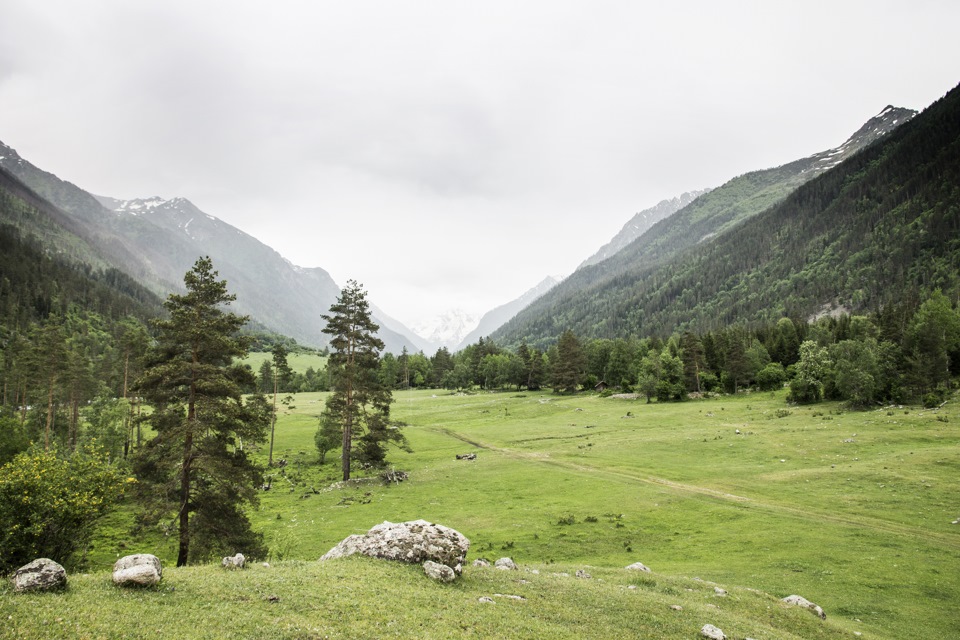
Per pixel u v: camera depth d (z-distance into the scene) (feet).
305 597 60.03
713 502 174.91
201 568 69.31
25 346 318.04
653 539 146.41
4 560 82.79
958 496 163.94
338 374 218.59
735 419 322.34
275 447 320.29
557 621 67.26
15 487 83.87
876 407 306.55
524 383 612.70
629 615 73.56
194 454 105.60
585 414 392.68
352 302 221.66
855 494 175.32
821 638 78.64
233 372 113.60
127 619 46.42
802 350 357.20
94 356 583.17
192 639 44.80
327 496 206.69
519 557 135.85
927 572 116.06
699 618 75.92
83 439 229.66
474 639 55.47
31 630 40.96
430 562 78.79
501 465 245.86
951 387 324.80
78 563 108.06
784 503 172.76
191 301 108.17
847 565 121.08
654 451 256.93
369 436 219.61
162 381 104.94
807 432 264.31
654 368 448.24
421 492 205.77
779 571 119.55
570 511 173.27
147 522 100.32
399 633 53.78
